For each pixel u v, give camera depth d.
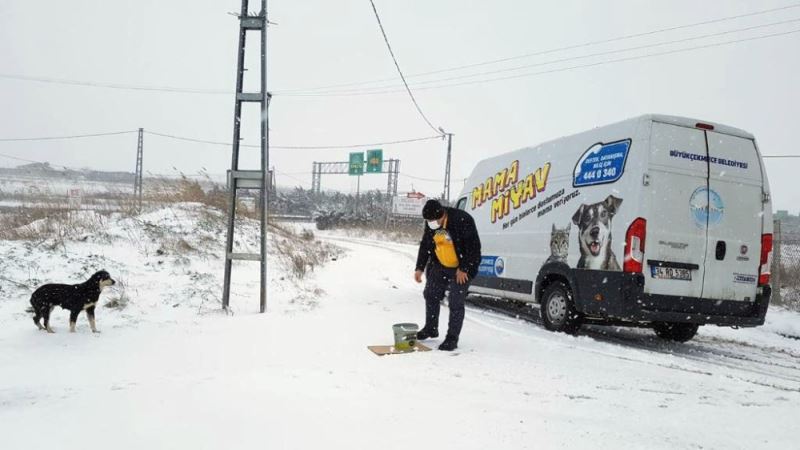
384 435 2.92
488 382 4.20
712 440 3.02
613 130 6.62
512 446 2.82
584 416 3.39
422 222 42.59
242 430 2.97
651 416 3.44
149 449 2.70
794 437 3.11
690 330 7.18
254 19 7.80
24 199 14.29
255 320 7.09
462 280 5.56
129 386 3.96
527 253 8.01
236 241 13.38
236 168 7.94
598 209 6.57
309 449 2.71
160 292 8.63
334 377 4.18
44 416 3.25
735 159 6.52
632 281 5.94
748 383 4.61
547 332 7.19
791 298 11.46
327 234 38.16
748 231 6.50
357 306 8.45
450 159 36.66
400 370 4.51
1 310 7.17
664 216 6.06
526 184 8.25
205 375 4.32
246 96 7.84
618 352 5.91
